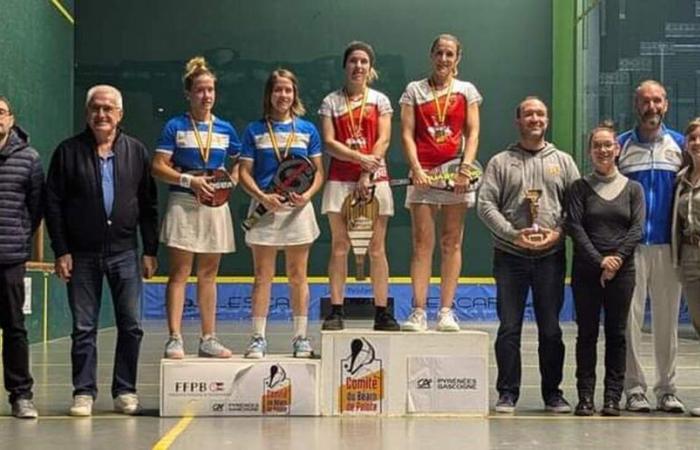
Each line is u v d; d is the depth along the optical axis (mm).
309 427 6367
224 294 19906
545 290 6992
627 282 6824
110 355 11750
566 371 10109
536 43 20906
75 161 6723
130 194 6801
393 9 20750
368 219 6949
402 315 19797
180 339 6977
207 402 6801
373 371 6875
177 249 6883
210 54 20656
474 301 20312
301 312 7109
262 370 6836
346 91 7109
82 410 6766
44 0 14117
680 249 7008
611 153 6848
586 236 6816
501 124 20875
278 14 20734
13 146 6652
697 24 18000
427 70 20766
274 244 6965
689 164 7059
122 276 6820
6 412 6941
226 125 7082
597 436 6070
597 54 19312
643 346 13289
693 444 5809
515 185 7016
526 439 5957
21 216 6680
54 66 14758
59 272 6754
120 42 20531
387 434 6105
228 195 6906
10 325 6668
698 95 17828
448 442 5840
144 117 20578
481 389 6906
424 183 6980
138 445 5699
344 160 6996
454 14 20844
